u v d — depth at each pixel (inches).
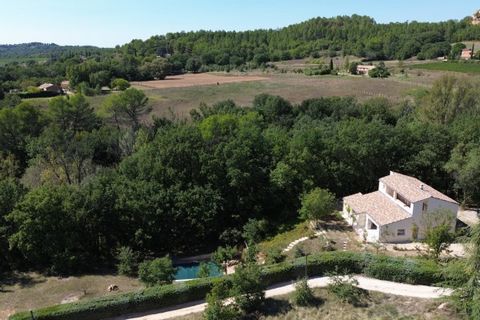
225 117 3029.0
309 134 2438.5
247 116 3353.8
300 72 7731.3
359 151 2386.8
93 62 6909.5
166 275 1600.6
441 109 3073.3
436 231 1565.0
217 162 2240.4
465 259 1179.9
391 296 1355.8
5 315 1450.5
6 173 2837.1
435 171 2411.4
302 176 2327.8
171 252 2078.0
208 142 2539.4
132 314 1389.0
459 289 1165.1
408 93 4746.6
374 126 2508.6
